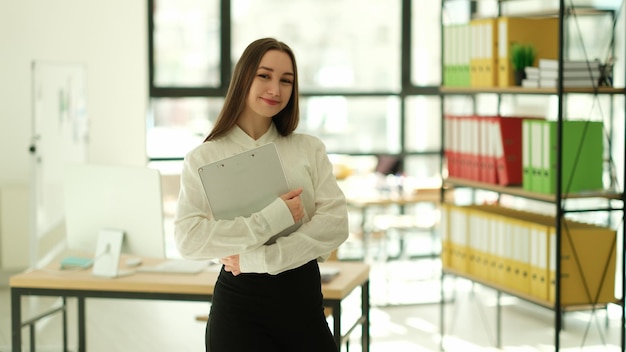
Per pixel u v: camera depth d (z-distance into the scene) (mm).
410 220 7715
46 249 5828
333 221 2859
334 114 8758
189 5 8336
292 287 2828
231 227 2773
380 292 7289
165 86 8336
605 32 6566
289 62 2887
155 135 8375
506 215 5148
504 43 4996
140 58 7844
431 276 7844
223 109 2926
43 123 5598
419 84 8828
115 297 3875
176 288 3822
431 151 8906
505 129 5047
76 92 6422
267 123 2982
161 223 3873
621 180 6410
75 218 4012
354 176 8125
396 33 8797
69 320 6293
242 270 2789
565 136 4574
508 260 4992
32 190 5434
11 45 7527
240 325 2816
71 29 7676
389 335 6070
